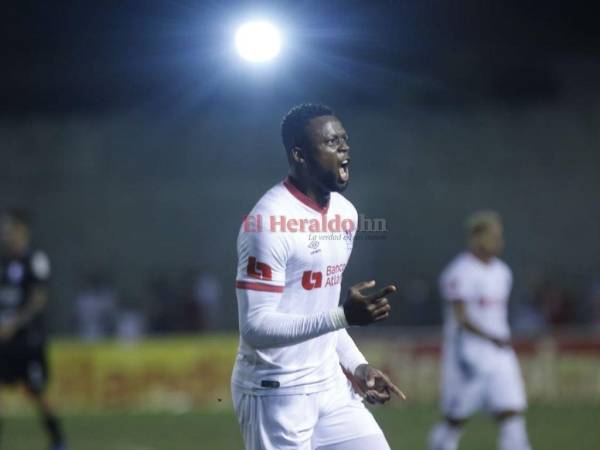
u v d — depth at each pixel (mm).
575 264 75438
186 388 56656
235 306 74375
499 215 76438
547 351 54875
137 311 69625
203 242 77562
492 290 32781
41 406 37844
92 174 80688
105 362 56594
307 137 17109
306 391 17469
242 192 78500
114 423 49000
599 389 54438
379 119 82500
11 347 37219
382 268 73375
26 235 38281
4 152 82438
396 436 41969
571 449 37438
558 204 76812
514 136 81062
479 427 44656
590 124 82250
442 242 75438
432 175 77938
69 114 91000
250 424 17594
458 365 32469
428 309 71562
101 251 77938
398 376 55656
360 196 76500
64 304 76562
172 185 79312
